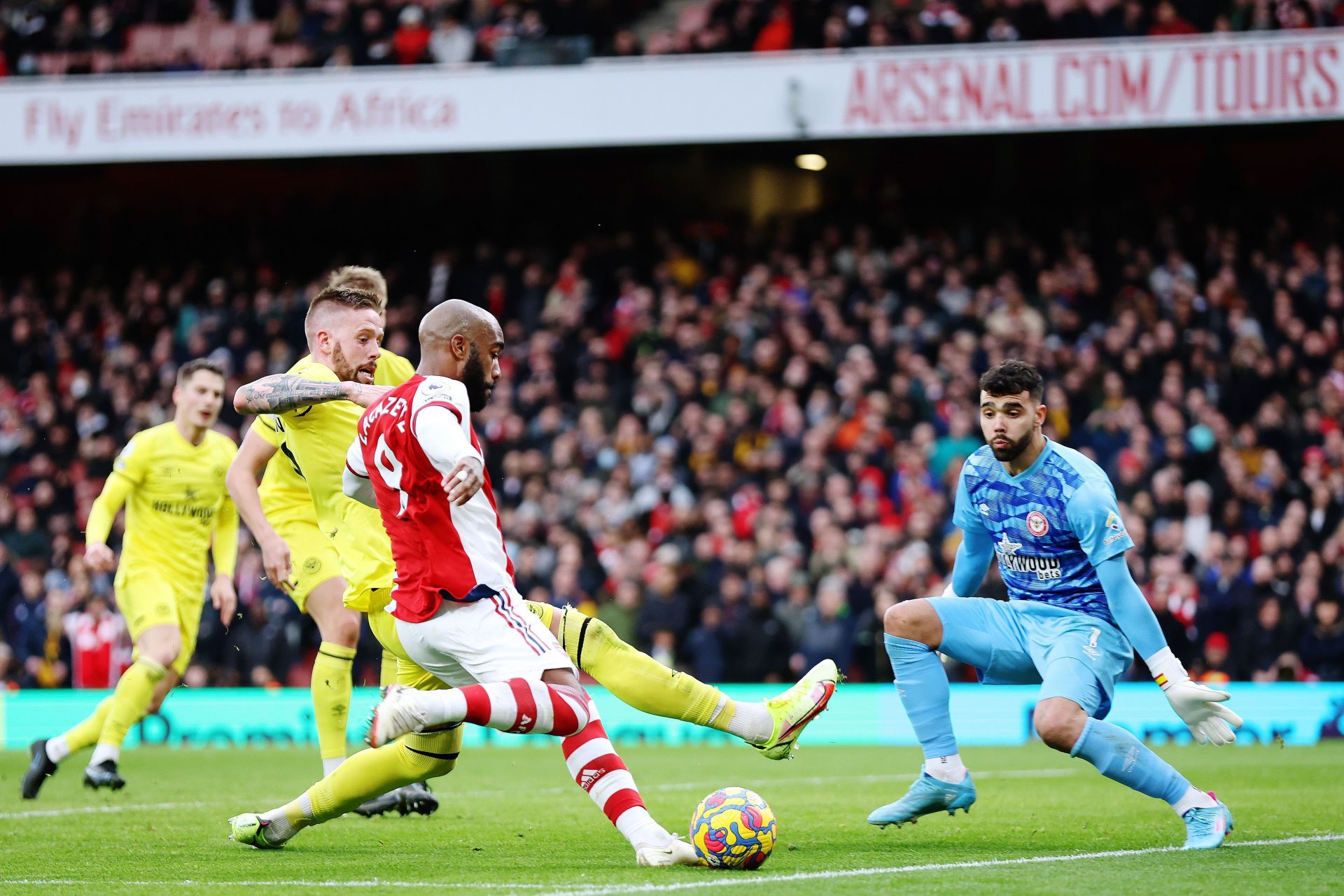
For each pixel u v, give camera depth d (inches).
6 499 910.4
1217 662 692.1
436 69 936.3
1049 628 278.4
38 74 1000.2
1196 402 848.9
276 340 1024.2
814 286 993.5
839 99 903.7
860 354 916.6
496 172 1146.0
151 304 1080.2
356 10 995.3
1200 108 858.1
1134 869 236.5
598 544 818.8
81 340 1061.8
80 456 963.3
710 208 1136.8
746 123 916.0
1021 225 1063.0
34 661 794.2
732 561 763.4
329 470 294.8
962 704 707.4
